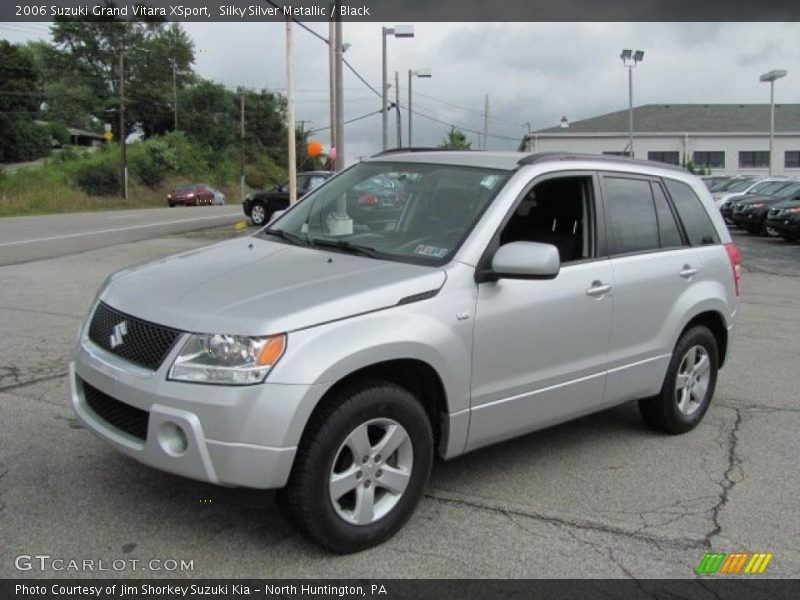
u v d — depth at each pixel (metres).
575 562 3.63
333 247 4.34
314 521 3.42
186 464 3.29
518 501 4.28
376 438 3.69
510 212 4.21
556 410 4.45
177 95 86.31
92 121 92.19
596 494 4.41
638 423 5.74
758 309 11.12
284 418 3.23
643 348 4.96
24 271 12.90
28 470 4.39
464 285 3.89
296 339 3.31
